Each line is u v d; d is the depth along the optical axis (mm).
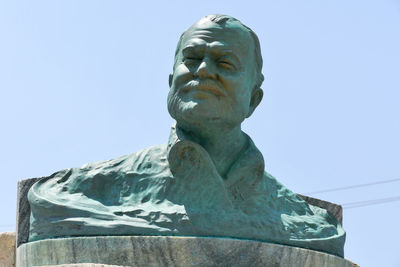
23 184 10023
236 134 9672
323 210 10258
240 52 9547
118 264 8953
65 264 8719
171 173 9477
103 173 9555
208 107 9328
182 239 8992
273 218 9586
